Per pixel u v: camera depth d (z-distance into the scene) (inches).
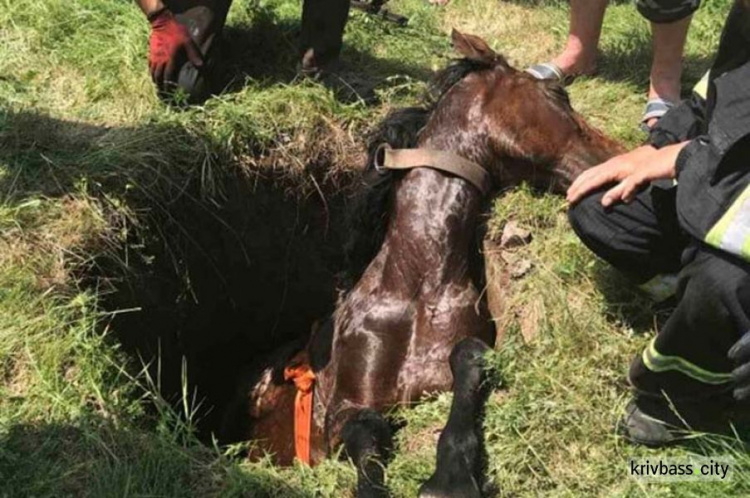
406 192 101.7
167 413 86.4
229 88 124.6
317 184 120.6
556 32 141.6
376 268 102.1
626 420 82.7
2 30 129.9
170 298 114.7
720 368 77.0
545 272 97.7
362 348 97.3
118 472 78.7
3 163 106.6
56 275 96.6
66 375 87.4
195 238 116.6
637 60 132.4
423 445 88.0
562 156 102.4
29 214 101.2
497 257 101.3
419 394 94.6
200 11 116.8
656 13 113.6
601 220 86.8
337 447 95.7
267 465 89.2
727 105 72.1
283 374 113.0
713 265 72.2
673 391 79.7
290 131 119.8
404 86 126.0
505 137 102.7
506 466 81.4
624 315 93.3
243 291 125.2
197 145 114.5
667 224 84.6
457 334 96.2
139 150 111.0
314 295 128.9
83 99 120.0
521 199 103.7
